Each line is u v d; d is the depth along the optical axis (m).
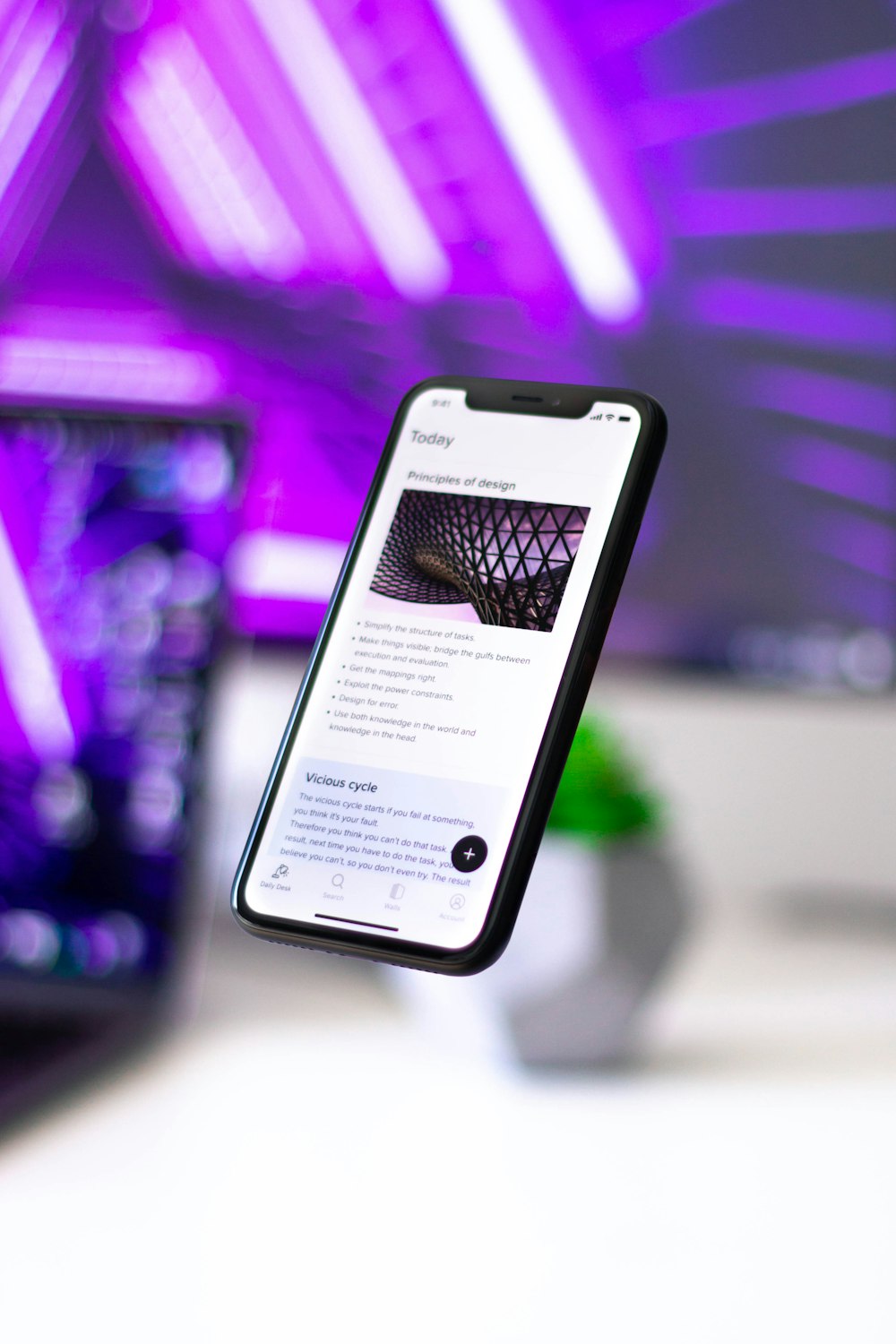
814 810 1.37
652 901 0.84
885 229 1.36
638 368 1.41
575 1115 0.79
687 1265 0.67
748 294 1.39
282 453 1.46
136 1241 0.67
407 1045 0.88
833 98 1.37
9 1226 0.68
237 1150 0.75
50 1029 0.84
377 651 0.61
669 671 1.40
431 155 1.43
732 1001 0.97
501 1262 0.67
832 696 1.37
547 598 0.60
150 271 1.51
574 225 1.41
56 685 0.91
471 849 0.58
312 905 0.58
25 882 0.89
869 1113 0.79
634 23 1.39
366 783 0.59
